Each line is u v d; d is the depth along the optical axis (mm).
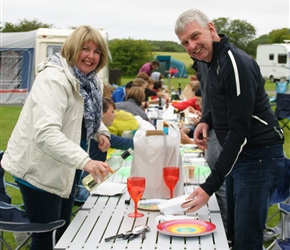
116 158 3281
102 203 3201
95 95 3189
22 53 17281
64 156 2678
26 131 2916
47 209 3031
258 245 3047
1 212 3369
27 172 2926
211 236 2570
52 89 2818
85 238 2576
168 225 2680
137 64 39250
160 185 3246
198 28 2906
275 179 3037
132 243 2494
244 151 2990
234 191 3094
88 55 3021
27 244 4281
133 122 5602
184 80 32344
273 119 3045
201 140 3695
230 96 2838
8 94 17812
